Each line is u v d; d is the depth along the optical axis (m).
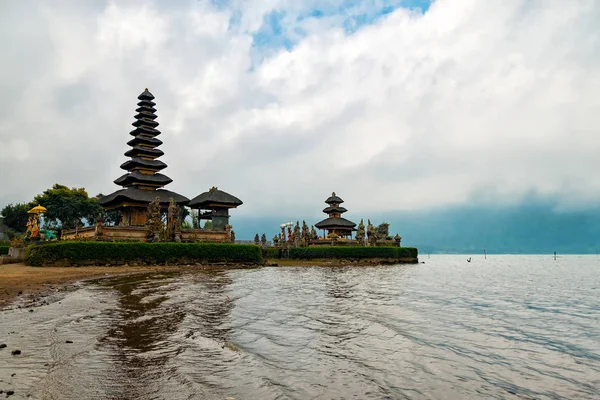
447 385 9.05
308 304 21.86
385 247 87.19
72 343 11.41
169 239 56.19
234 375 9.23
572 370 10.55
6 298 19.73
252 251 58.59
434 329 15.58
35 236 51.06
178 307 18.83
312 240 91.81
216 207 70.12
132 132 71.69
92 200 97.81
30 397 7.33
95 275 35.12
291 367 10.04
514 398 8.41
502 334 15.14
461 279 49.59
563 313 21.11
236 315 17.33
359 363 10.57
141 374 9.07
